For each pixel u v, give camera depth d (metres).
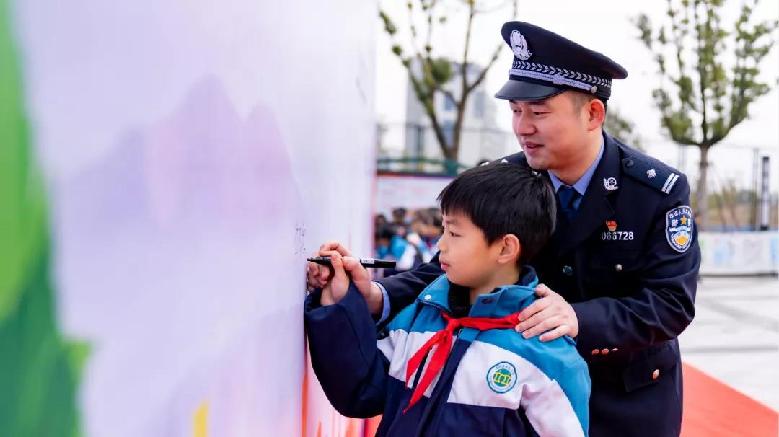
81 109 0.32
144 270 0.40
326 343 1.11
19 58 0.27
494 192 1.14
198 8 0.49
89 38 0.32
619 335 1.36
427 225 7.80
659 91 12.84
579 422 1.13
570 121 1.42
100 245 0.34
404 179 8.34
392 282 1.40
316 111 1.15
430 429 1.12
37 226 0.29
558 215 1.50
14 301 0.27
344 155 1.83
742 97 12.39
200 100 0.50
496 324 1.13
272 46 0.75
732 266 11.20
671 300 1.42
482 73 12.51
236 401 0.63
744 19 12.27
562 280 1.51
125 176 0.37
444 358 1.14
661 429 1.53
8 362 0.27
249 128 0.65
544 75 1.41
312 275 1.14
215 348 0.56
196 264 0.50
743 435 3.06
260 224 0.71
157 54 0.41
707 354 5.59
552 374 1.12
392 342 1.27
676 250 1.45
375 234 7.76
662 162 1.54
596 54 1.40
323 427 1.49
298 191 0.97
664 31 12.66
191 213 0.48
